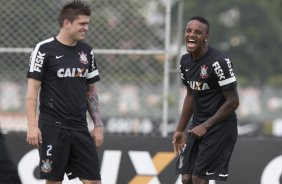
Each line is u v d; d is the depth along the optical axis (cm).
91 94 2275
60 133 2203
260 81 10150
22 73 3281
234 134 2275
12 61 3234
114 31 3133
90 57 2233
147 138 2786
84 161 2228
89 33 3128
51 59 2181
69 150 2222
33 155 2806
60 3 3114
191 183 2328
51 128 2203
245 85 9488
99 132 2270
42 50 2183
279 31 10294
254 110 8444
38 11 3119
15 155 2806
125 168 2770
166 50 2947
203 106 2266
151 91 3825
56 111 2200
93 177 2233
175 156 2764
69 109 2198
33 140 2166
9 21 3127
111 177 2769
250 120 7831
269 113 8425
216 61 2216
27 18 3123
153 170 2766
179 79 2936
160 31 3384
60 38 2198
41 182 2791
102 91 4031
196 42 2214
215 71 2214
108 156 2781
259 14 10219
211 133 2245
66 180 2773
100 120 2283
